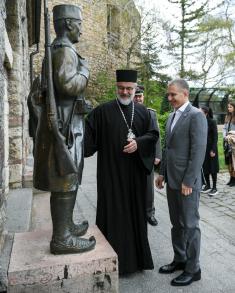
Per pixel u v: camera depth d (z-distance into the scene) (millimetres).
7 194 4789
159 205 6355
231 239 4809
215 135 7445
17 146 5586
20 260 2488
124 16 23969
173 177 3525
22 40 6355
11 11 5559
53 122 2373
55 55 2418
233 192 7750
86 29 21812
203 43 25625
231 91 24781
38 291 2396
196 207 3455
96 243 2770
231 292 3367
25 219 3859
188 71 25453
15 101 5570
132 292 3346
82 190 7223
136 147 3598
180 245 3740
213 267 3904
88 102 2656
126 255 3643
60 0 19266
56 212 2562
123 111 3787
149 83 22094
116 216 3654
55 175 2486
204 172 7492
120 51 24703
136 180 3689
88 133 3730
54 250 2566
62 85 2381
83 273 2463
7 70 5070
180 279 3490
